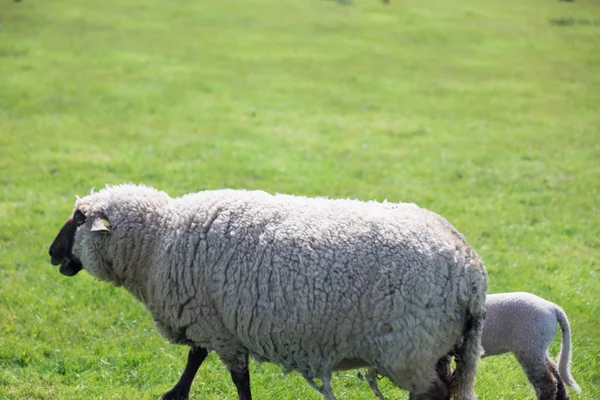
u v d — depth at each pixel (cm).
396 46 3647
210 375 851
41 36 3512
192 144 1970
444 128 2234
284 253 674
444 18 4472
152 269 736
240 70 3025
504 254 1246
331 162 1842
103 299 1041
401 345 650
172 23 4062
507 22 4391
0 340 912
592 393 842
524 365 790
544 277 1148
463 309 661
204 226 713
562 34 4038
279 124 2239
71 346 912
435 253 661
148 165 1755
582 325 987
